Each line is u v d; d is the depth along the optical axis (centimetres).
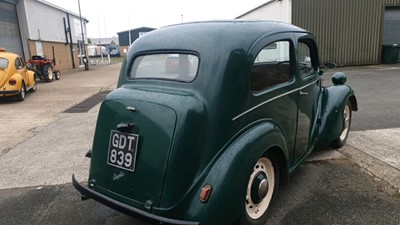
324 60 1675
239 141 233
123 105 240
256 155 237
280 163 288
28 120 734
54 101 1006
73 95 1127
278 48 279
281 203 305
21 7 1895
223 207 216
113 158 243
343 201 306
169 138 214
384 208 292
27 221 298
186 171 216
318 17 1623
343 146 446
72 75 2077
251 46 246
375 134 495
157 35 279
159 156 217
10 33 1812
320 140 385
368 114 626
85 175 399
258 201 264
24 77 1102
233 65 233
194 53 243
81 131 612
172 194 215
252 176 257
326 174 362
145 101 231
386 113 630
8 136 598
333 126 390
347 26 1655
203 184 219
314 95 367
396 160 392
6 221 299
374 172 363
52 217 304
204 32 254
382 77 1194
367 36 1681
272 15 1831
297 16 1609
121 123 238
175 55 253
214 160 225
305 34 329
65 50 2619
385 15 1709
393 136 483
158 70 263
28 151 502
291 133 305
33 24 2016
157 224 216
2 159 470
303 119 330
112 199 244
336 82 440
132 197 233
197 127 218
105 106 253
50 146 523
